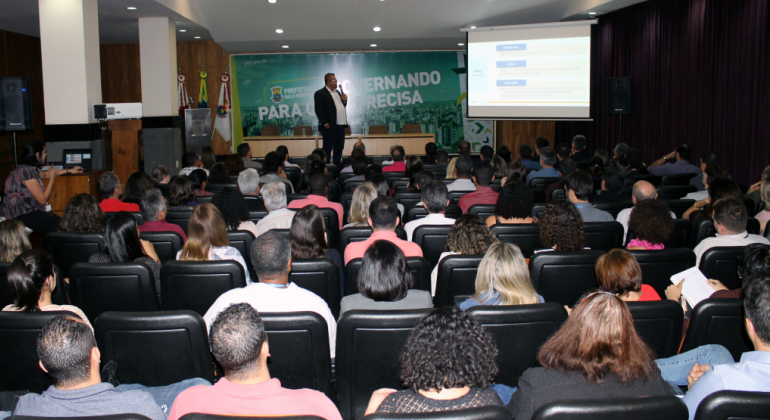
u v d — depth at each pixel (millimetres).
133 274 2646
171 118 9430
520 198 3602
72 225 3523
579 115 10195
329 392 2135
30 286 2180
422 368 1383
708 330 2088
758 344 1571
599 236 3545
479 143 14562
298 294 2244
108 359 2023
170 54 9461
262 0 9758
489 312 1997
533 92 10453
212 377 2109
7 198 5070
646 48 9805
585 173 4102
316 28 11164
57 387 1509
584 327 1542
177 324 1983
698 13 8516
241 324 1424
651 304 2074
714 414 1349
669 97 9312
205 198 4938
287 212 3869
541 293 2824
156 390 1990
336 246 4262
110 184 4512
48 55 6898
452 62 14250
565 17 10719
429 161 8953
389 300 2283
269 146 12766
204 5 9953
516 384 2127
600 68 11172
